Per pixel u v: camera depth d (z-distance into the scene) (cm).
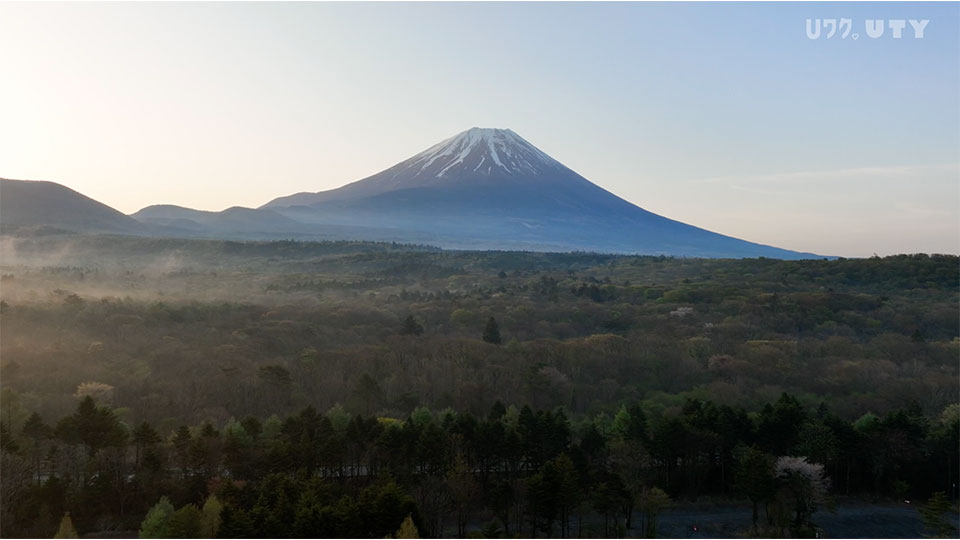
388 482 7862
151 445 8994
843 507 9788
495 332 16912
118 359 13488
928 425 10856
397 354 14688
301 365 13525
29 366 12644
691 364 14588
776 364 14625
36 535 7531
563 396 12800
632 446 9844
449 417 10144
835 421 10344
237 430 9094
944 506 8756
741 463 9419
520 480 8812
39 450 8938
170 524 7031
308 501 7425
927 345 16412
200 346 14775
